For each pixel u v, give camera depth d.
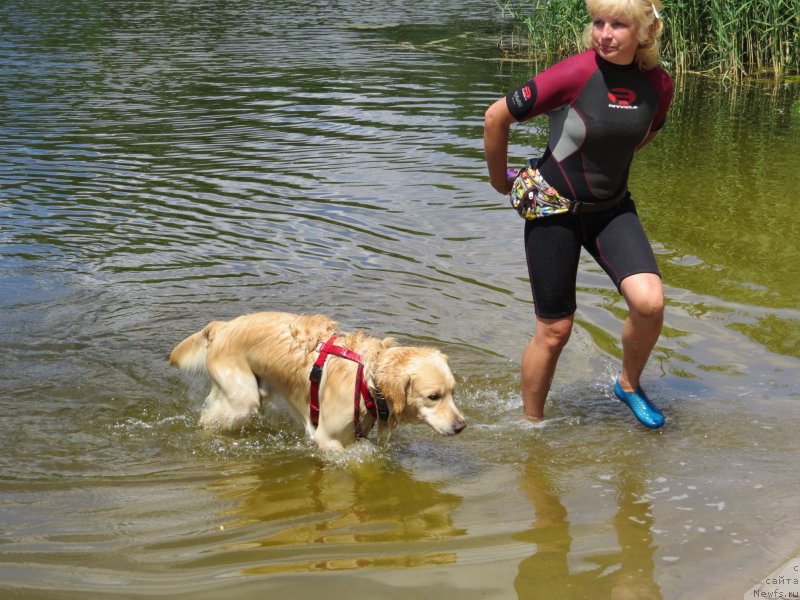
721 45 14.53
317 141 10.66
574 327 5.70
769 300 5.95
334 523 3.70
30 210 8.01
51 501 3.88
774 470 4.02
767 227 7.46
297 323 4.66
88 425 4.68
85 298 6.17
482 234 7.49
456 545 3.48
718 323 5.62
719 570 3.26
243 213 8.00
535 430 4.57
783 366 5.06
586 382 5.08
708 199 8.31
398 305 6.05
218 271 6.66
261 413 4.81
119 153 10.07
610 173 4.21
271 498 3.95
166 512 3.80
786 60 14.77
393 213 8.02
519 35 19.69
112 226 7.63
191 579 3.24
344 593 3.14
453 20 23.20
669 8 15.12
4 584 3.19
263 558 3.39
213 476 4.18
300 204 8.26
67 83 14.22
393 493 3.98
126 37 19.64
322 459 4.37
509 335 5.64
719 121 11.79
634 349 4.39
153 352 5.48
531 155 9.88
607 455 4.27
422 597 3.11
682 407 4.67
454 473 4.17
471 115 11.98
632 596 3.11
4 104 12.58
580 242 4.41
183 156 9.96
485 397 4.94
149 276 6.57
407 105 12.68
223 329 4.83
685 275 6.43
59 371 5.22
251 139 10.76
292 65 16.11
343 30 21.30
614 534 3.54
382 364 4.24
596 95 4.07
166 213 7.99
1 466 4.20
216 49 18.11
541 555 3.39
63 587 3.18
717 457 4.17
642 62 4.10
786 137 10.80
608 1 3.91
